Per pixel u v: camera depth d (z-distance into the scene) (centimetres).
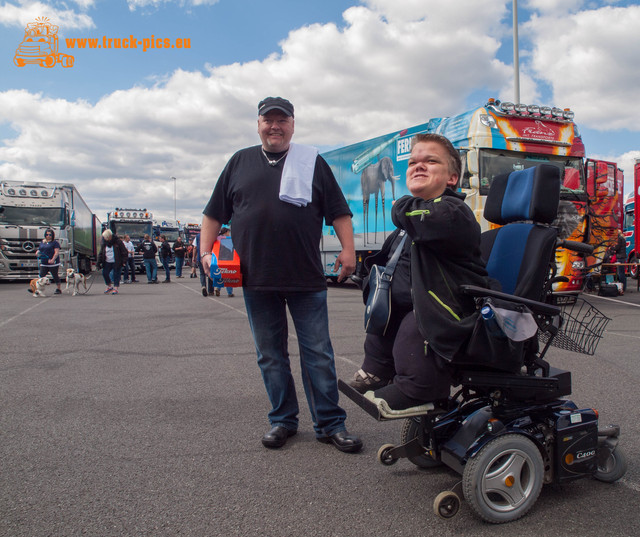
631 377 466
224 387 443
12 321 829
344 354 567
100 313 939
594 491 261
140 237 2980
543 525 228
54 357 557
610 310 926
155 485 266
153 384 452
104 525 227
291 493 258
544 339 281
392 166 1120
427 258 227
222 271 301
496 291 226
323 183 318
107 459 297
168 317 880
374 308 247
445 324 216
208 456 303
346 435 314
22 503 246
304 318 316
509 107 934
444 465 291
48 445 317
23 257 1816
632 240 1709
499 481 228
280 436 316
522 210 257
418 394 227
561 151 962
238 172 318
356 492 260
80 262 2584
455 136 949
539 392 245
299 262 307
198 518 233
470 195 907
